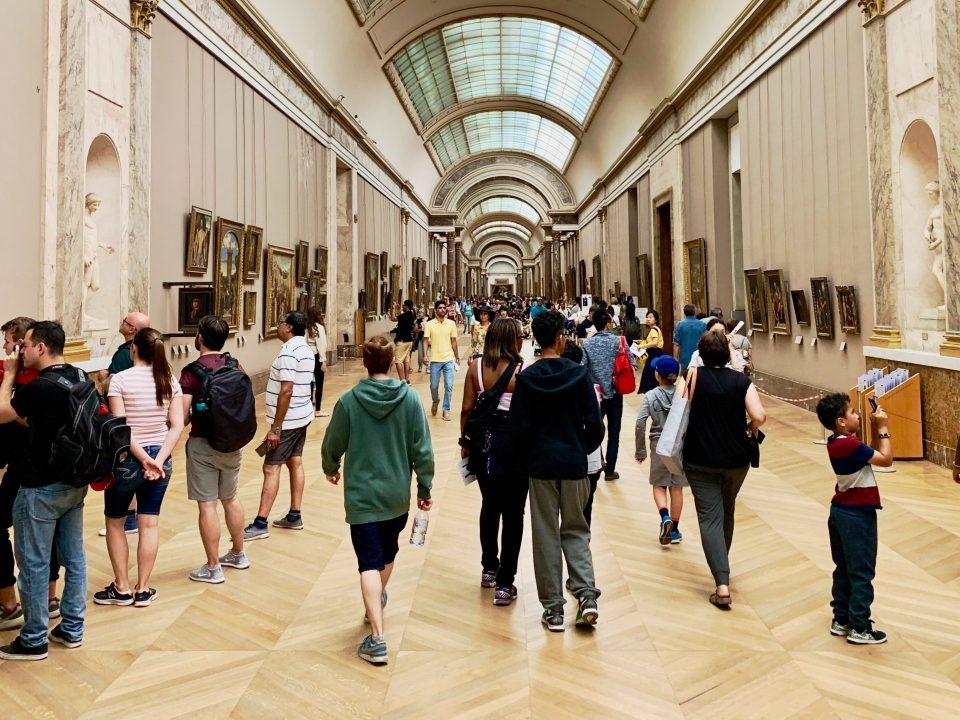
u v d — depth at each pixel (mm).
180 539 5414
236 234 11672
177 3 9633
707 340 4273
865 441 7805
